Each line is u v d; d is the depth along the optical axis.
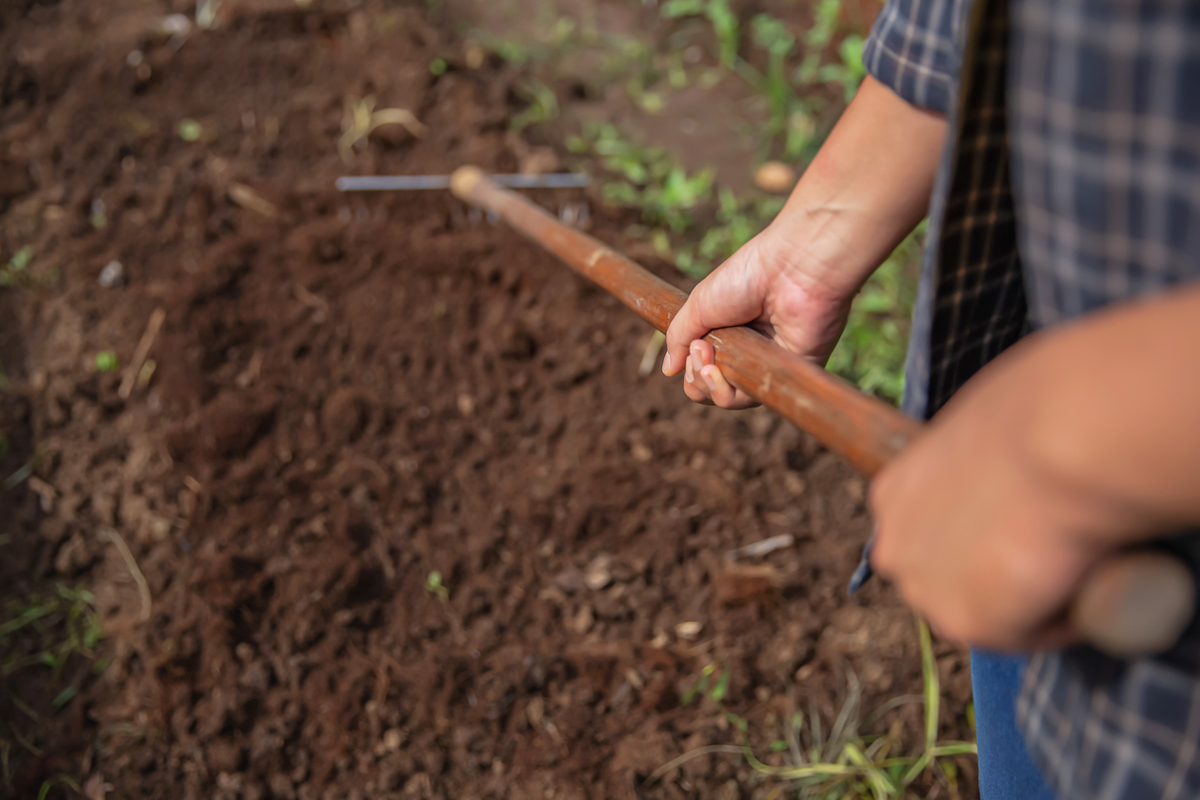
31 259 2.87
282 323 2.70
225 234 2.94
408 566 2.21
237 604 2.09
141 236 2.92
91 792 1.86
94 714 1.97
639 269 1.46
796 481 2.37
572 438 2.47
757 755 1.90
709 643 2.06
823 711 1.95
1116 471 0.45
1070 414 0.46
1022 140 0.71
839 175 1.14
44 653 2.08
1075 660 0.77
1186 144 0.59
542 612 2.13
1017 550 0.50
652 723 1.94
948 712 1.93
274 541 2.24
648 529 2.27
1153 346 0.44
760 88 3.51
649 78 3.58
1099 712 0.74
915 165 1.09
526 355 2.64
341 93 3.36
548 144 3.28
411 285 2.79
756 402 1.16
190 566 2.20
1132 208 0.63
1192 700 0.66
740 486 2.36
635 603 2.14
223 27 3.53
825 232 1.17
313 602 2.10
